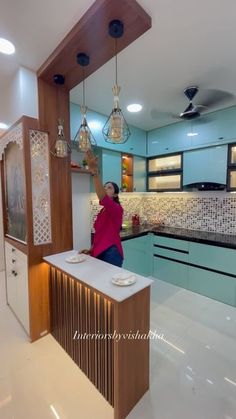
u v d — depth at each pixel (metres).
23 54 1.55
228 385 1.47
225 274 2.52
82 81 1.84
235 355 1.75
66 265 1.65
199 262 2.72
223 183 2.62
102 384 1.41
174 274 3.00
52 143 1.86
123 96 2.22
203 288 2.71
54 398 1.39
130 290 1.25
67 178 2.01
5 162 2.32
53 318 1.95
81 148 1.60
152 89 2.09
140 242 3.06
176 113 2.65
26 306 1.96
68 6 1.15
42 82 1.78
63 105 1.91
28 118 1.72
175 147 3.02
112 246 1.87
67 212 2.03
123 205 3.48
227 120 2.51
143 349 1.38
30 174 1.77
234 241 2.52
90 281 1.37
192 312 2.36
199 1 1.13
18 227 2.12
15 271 2.17
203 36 1.39
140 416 1.28
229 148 2.56
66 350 1.79
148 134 3.36
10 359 1.71
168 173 3.20
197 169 2.84
